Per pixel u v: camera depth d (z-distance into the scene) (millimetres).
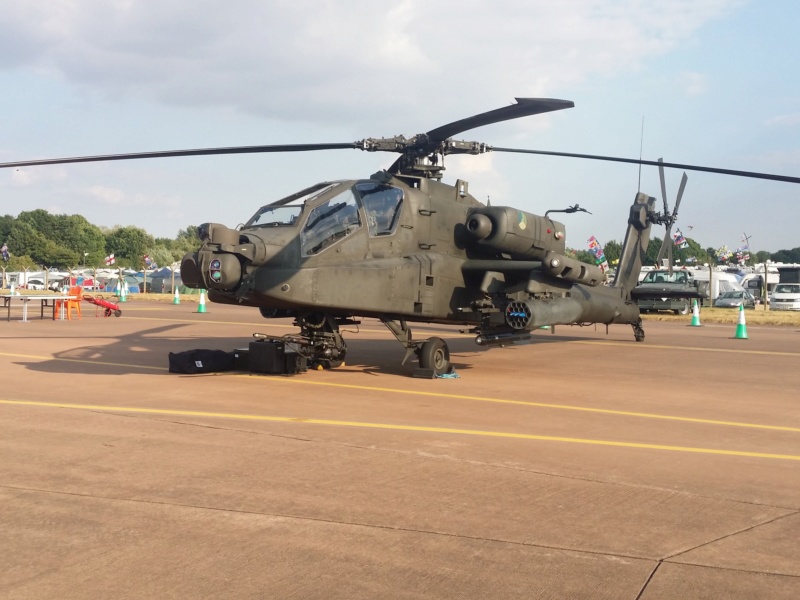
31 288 63188
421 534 4922
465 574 4293
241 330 22516
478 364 15227
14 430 7871
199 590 4035
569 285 14445
